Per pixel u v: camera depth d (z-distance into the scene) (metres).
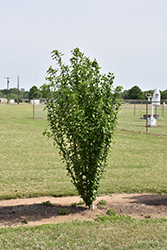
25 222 5.72
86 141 6.18
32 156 13.30
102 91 6.36
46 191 8.17
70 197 7.84
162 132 23.50
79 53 6.55
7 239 4.65
